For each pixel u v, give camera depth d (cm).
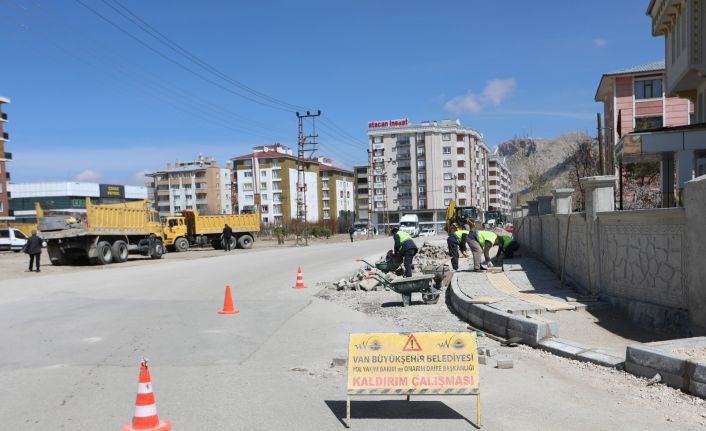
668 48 2231
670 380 538
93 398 566
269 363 708
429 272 1419
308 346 809
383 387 484
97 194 11562
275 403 542
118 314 1115
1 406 541
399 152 11000
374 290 1456
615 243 925
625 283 893
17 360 734
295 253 3328
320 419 494
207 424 482
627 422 461
